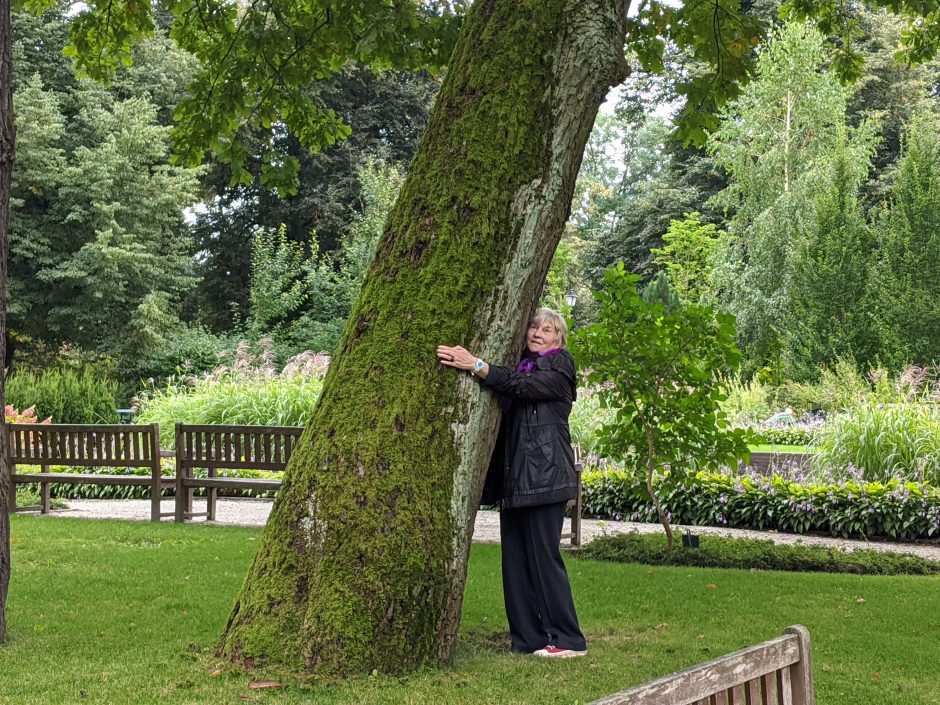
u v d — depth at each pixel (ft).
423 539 12.82
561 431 14.06
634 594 19.88
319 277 90.68
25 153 88.43
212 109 26.18
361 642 12.35
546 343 14.46
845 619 17.61
